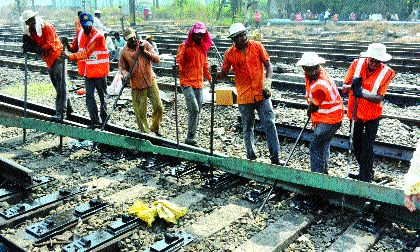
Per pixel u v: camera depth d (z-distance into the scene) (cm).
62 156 671
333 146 695
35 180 569
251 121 617
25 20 716
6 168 571
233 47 582
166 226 470
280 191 534
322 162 543
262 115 600
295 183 508
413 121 794
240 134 782
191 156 581
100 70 743
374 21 3334
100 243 432
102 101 787
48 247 434
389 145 647
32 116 827
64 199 527
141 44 677
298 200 513
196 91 701
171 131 802
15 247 429
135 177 591
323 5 4453
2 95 962
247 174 556
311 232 459
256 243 430
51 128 695
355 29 2986
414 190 320
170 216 471
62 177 593
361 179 557
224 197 532
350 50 1686
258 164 526
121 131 732
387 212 457
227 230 458
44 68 1373
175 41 2077
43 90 1135
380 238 445
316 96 506
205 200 525
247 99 598
